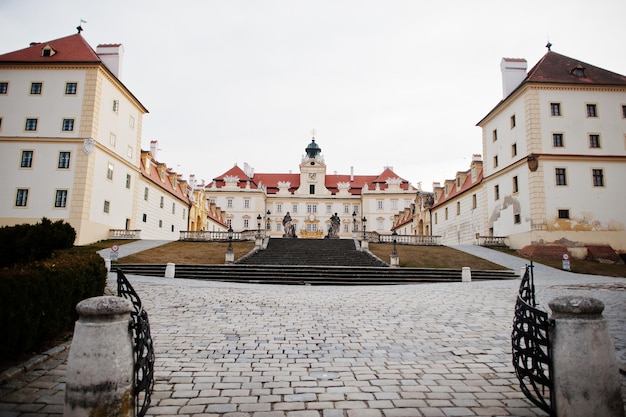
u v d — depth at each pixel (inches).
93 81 1301.7
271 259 1088.8
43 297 263.4
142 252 1098.1
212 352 283.3
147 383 182.4
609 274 956.6
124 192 1489.9
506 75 1514.5
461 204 1850.4
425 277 809.5
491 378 236.2
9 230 495.5
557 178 1295.5
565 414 159.9
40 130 1279.5
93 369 154.9
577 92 1344.7
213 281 734.5
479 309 439.8
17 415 181.5
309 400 201.9
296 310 429.4
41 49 1353.3
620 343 293.4
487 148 1622.8
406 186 3373.5
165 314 398.6
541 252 1219.2
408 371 247.9
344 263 1045.2
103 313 160.1
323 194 3417.8
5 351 228.5
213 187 3339.1
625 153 1321.4
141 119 1647.4
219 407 192.1
